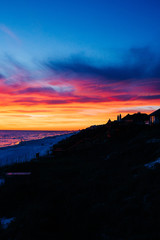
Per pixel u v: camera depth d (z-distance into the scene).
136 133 46.59
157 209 7.39
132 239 6.08
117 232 6.77
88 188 13.23
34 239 7.21
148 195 8.96
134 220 7.11
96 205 9.74
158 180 10.59
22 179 18.31
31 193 14.98
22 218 9.55
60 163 30.38
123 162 20.45
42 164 31.45
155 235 6.00
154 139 28.83
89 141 50.00
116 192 10.77
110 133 50.41
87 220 8.01
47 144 95.44
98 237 6.78
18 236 7.86
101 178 15.47
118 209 8.44
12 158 56.53
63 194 12.90
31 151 69.69
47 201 11.68
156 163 14.73
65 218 8.47
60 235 7.20
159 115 50.81
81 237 6.95
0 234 8.53
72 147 48.44
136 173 14.61
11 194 14.96
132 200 8.94
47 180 18.53
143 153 22.48
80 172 20.50
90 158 31.80
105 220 7.88
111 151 33.31
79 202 10.51
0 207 13.21
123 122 57.50
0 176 20.94
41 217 8.70
